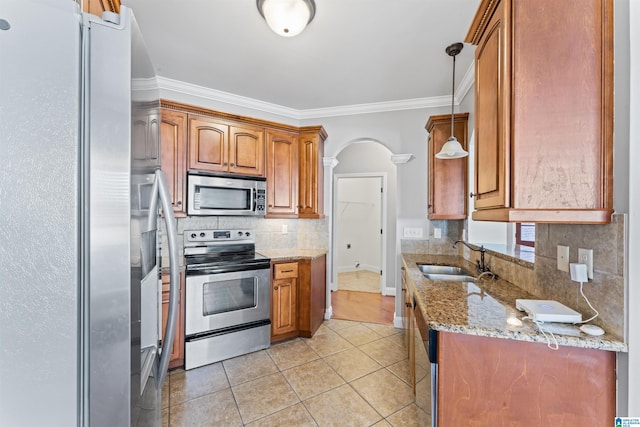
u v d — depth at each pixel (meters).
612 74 0.97
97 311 0.58
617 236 0.95
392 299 4.27
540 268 1.42
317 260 3.06
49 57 0.55
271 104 3.30
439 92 2.96
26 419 0.54
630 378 0.93
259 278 2.64
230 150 2.81
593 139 0.99
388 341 2.82
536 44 1.03
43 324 0.55
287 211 3.14
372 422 1.73
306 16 1.70
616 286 0.96
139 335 0.68
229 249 3.01
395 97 3.10
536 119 1.03
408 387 2.07
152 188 0.86
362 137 3.35
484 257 2.17
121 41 0.61
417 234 3.12
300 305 2.91
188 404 1.89
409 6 1.73
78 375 0.57
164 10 1.79
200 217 2.89
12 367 0.54
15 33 0.53
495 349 1.09
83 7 0.70
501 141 1.09
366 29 1.96
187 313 2.31
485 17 1.25
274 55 2.30
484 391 1.10
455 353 1.13
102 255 0.59
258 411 1.83
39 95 0.54
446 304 1.37
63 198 0.56
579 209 0.99
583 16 1.00
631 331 0.92
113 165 0.60
